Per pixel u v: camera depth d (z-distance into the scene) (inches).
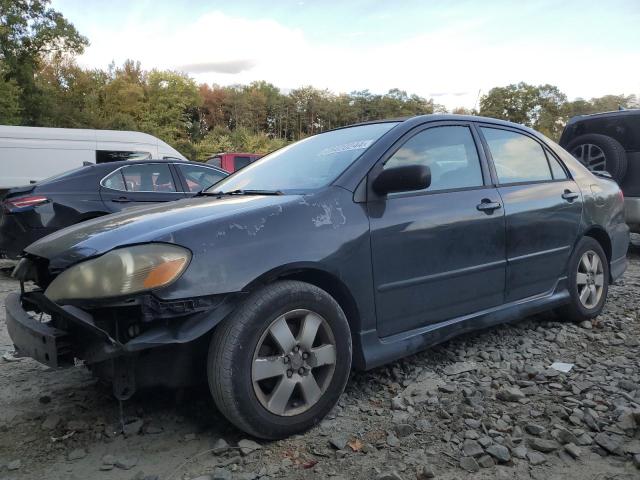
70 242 103.7
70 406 119.0
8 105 1240.2
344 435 102.5
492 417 108.3
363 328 114.9
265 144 2837.1
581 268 171.9
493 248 139.9
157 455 97.7
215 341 95.9
